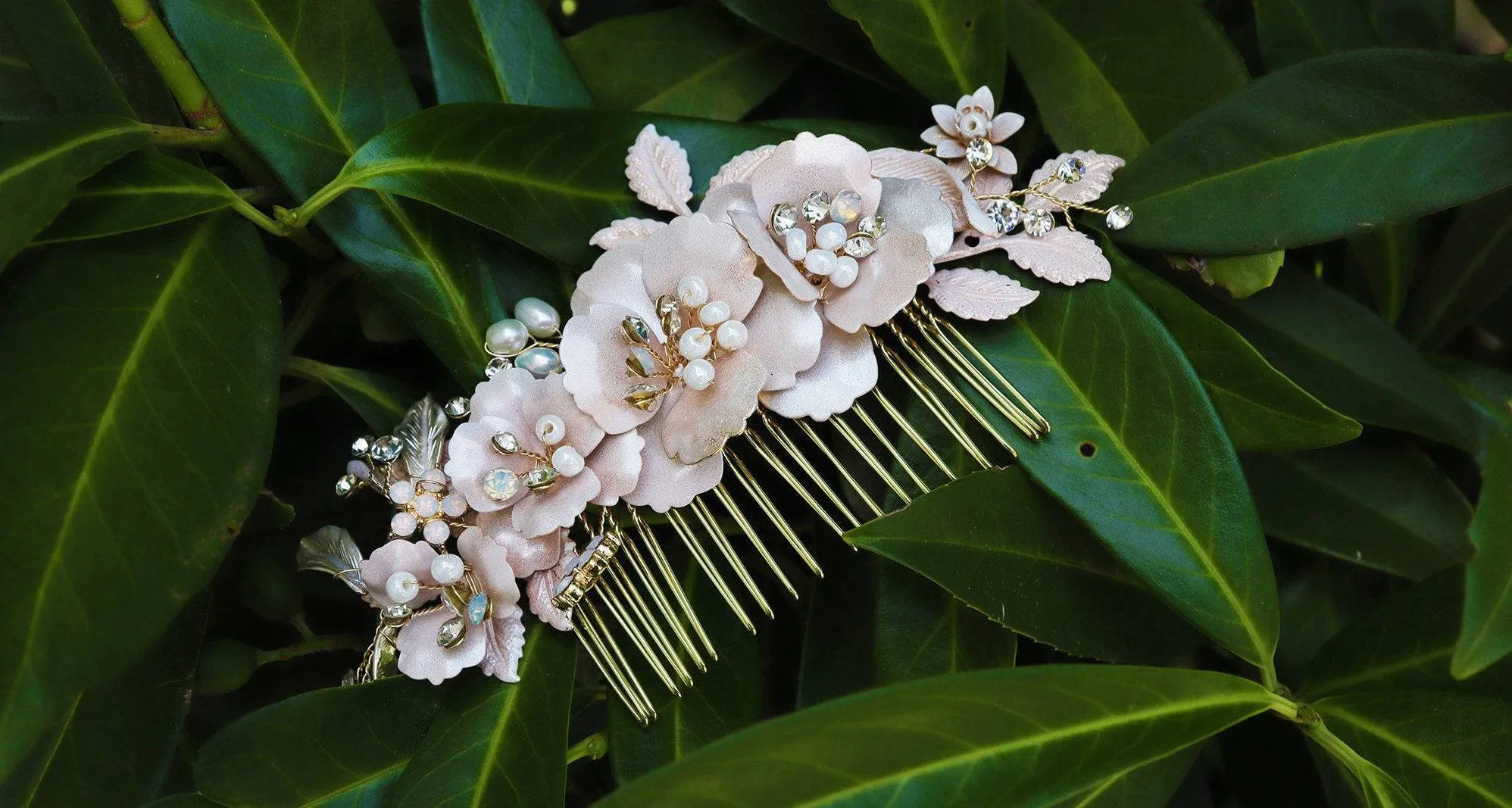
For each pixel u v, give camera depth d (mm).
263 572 449
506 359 426
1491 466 401
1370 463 458
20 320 400
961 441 421
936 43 442
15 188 393
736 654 439
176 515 397
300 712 417
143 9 412
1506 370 506
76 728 417
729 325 411
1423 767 416
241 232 419
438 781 414
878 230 415
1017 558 419
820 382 417
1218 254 430
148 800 419
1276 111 430
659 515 438
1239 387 423
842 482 462
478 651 419
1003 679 389
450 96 440
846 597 449
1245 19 506
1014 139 468
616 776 425
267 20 427
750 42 476
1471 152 423
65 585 389
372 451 423
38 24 423
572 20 499
